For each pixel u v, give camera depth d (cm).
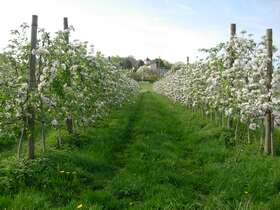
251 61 1219
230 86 1334
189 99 2564
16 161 915
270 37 1152
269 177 877
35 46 964
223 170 988
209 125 1738
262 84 1159
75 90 1195
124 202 778
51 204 725
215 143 1373
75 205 709
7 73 1007
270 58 1145
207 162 1162
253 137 1398
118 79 2439
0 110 924
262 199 783
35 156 980
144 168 1023
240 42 1334
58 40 1049
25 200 702
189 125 1894
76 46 1187
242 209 698
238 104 1216
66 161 959
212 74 1536
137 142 1374
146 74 9506
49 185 816
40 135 1545
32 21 964
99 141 1335
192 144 1444
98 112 1616
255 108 1134
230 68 1320
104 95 1759
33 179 827
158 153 1208
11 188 782
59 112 1119
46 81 949
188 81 2359
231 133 1449
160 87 5194
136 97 4188
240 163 1032
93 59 1367
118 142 1397
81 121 1382
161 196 791
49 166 888
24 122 962
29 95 930
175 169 1051
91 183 888
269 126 1155
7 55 992
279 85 1123
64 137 1301
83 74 1257
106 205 756
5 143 1356
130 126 1838
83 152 1156
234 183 870
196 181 951
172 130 1808
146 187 858
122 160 1155
